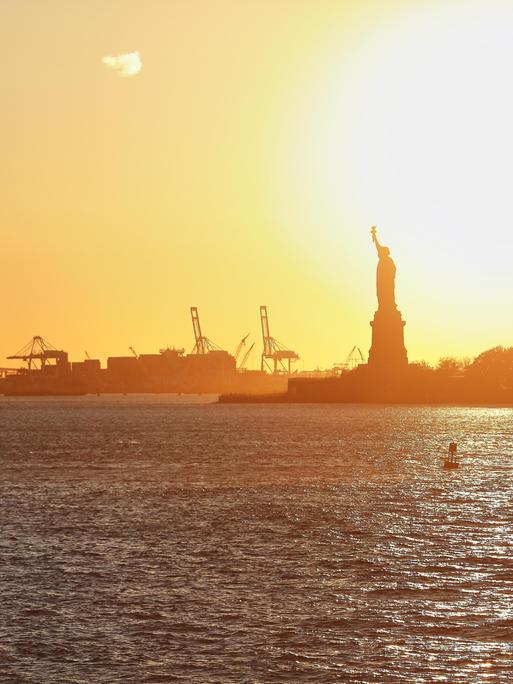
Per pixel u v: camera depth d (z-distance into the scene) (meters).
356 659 75.44
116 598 91.69
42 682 71.25
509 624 83.25
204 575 100.81
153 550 113.69
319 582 97.81
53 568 103.88
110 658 75.81
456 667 73.69
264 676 72.38
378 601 90.75
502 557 108.88
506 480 186.25
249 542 118.69
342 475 197.00
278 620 84.81
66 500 158.25
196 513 142.38
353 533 124.81
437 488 173.00
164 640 79.75
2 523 133.50
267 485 178.88
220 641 79.56
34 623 84.00
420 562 106.56
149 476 197.25
